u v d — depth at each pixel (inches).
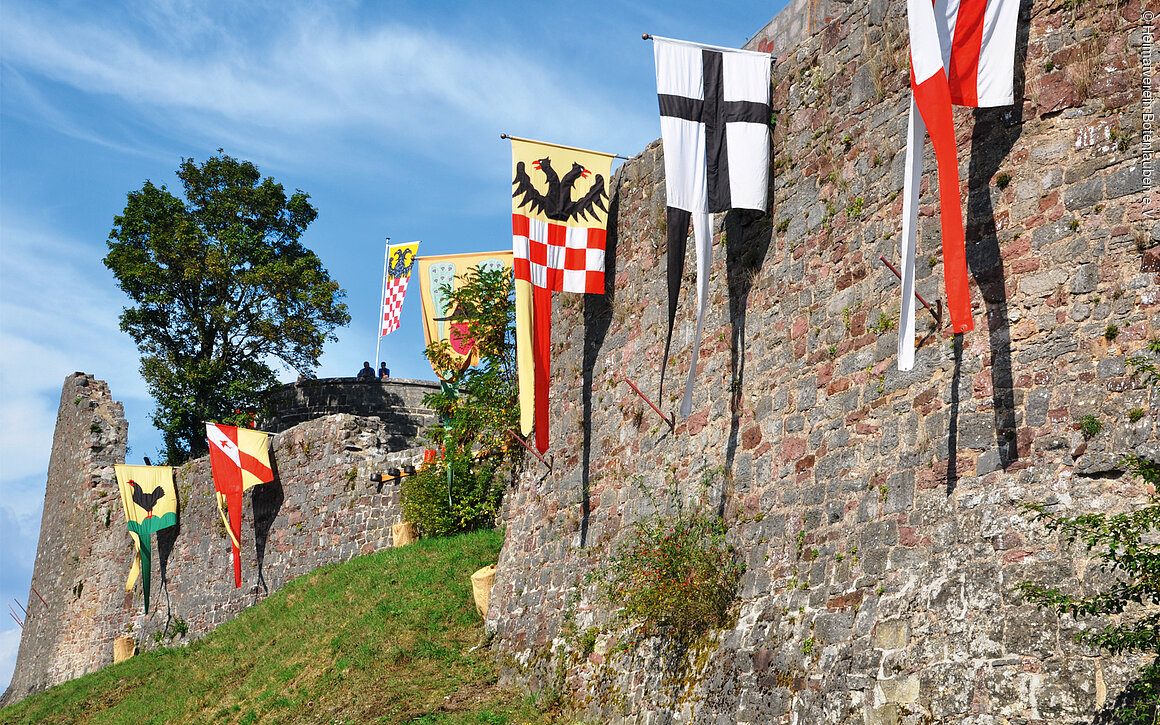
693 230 598.2
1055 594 354.3
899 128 496.1
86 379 1456.7
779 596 499.5
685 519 582.9
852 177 516.1
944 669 401.4
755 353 560.1
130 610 1275.8
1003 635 389.4
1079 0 430.3
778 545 514.3
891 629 429.4
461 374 999.0
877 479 466.9
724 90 567.5
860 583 457.1
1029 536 398.0
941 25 435.5
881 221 495.5
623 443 657.0
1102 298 405.1
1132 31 415.8
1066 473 398.9
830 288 518.3
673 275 566.3
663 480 611.5
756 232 573.0
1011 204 435.2
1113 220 407.8
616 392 673.0
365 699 689.6
